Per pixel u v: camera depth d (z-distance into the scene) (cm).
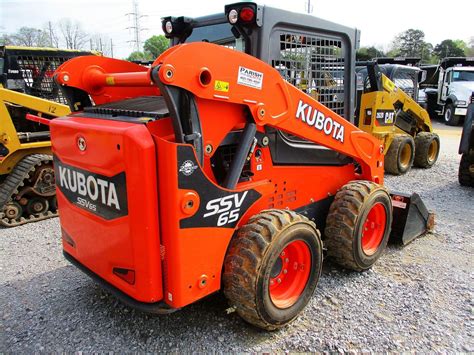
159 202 226
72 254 295
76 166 263
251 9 267
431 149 857
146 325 289
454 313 305
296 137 319
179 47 213
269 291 261
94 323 293
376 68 679
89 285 348
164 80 208
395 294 330
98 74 304
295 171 323
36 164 513
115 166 229
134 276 239
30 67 575
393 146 756
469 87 1577
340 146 344
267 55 286
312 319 296
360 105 711
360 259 350
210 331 281
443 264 384
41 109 525
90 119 264
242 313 264
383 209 372
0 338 279
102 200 247
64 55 600
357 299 322
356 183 364
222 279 264
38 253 420
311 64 332
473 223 498
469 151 655
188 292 238
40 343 273
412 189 666
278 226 261
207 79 228
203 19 331
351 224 336
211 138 246
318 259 294
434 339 276
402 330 285
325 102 354
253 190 270
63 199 289
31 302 322
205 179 234
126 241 237
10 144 502
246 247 252
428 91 1911
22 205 523
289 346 267
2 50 561
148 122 225
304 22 309
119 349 266
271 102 270
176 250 227
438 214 533
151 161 218
